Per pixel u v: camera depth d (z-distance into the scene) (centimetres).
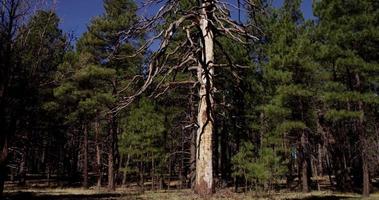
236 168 2578
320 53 2420
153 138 3120
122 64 2997
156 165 3384
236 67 1340
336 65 2292
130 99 1148
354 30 2316
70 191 2959
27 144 3366
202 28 1262
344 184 3312
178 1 1184
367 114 2792
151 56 1192
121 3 2941
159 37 1169
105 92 3203
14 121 1361
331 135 3559
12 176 4494
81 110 3114
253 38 1252
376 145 3064
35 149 4875
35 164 6444
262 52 2792
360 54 2358
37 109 2178
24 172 4072
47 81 1501
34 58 1348
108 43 2912
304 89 2466
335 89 2331
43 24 1365
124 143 3203
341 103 2861
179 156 3984
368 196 2406
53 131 3738
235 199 1603
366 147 2733
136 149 3128
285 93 2388
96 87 3173
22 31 1304
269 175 2238
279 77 2430
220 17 1228
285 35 2552
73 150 5169
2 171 1314
